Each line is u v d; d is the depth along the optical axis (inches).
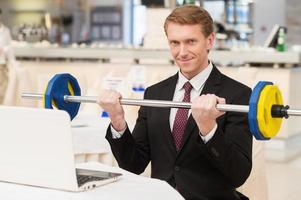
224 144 68.7
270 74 234.4
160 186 66.8
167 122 80.3
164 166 80.3
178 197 62.9
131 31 441.7
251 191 114.3
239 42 312.7
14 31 362.3
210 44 79.4
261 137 66.1
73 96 78.4
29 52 281.6
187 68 78.2
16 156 63.9
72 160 60.6
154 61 255.0
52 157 61.6
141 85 164.2
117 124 77.4
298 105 250.8
